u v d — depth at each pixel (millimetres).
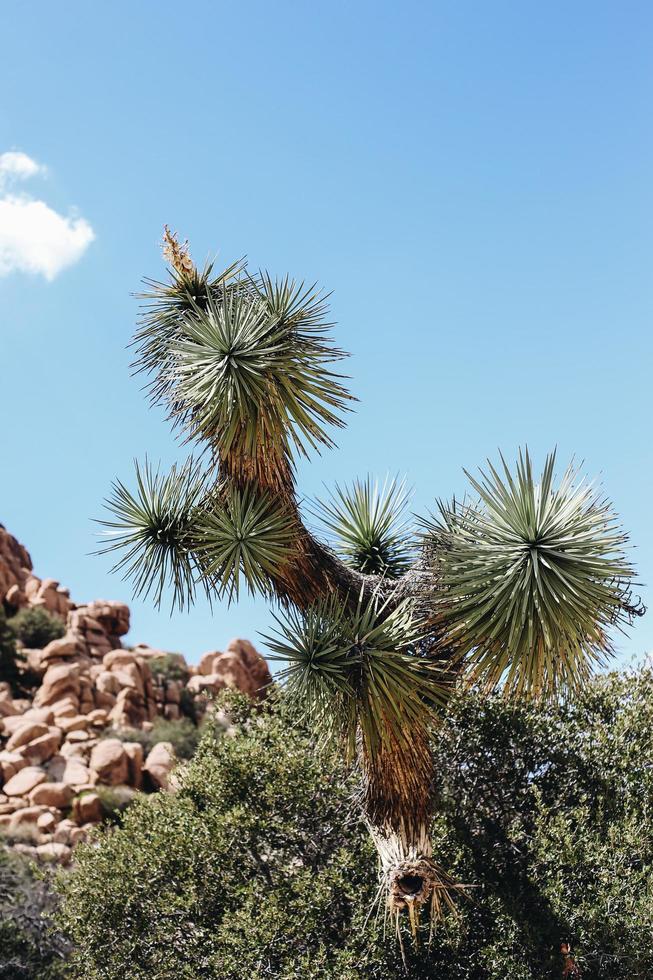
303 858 8914
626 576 5230
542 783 9133
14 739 34250
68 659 44094
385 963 7766
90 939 9203
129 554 6090
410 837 5848
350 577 6094
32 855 23406
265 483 5773
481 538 5391
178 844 8984
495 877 8422
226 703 10508
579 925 7762
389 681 5500
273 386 5379
